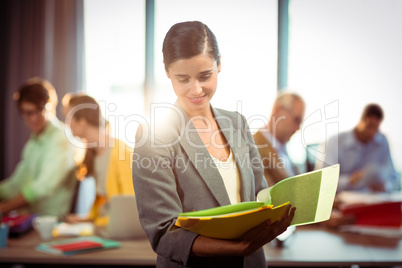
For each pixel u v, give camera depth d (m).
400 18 3.71
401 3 3.71
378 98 3.75
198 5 3.72
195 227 0.78
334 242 1.96
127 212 1.94
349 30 3.74
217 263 0.90
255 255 0.96
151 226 0.85
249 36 3.64
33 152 2.75
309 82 3.74
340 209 2.27
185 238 0.82
